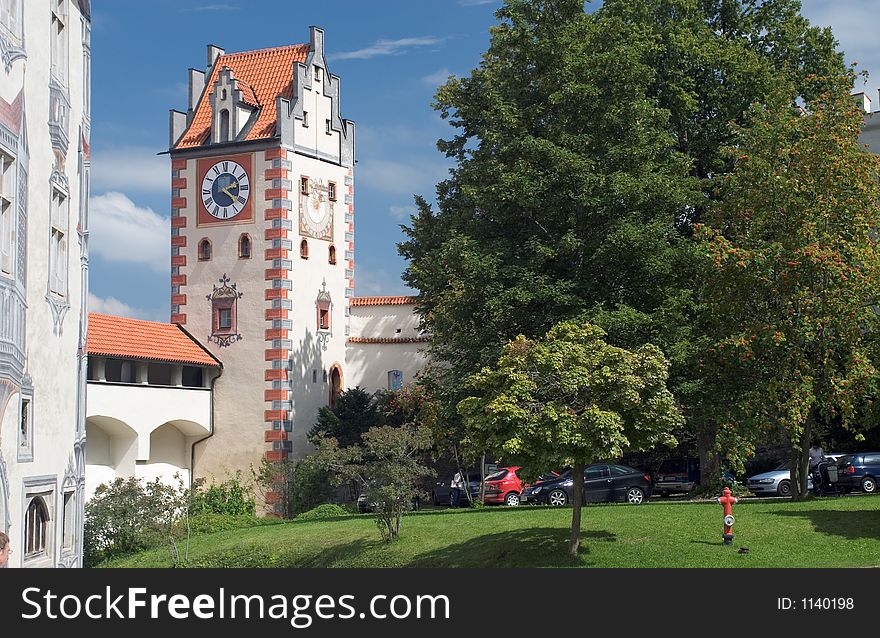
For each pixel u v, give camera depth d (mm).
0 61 14906
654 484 52312
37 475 17047
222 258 54594
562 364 26047
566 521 31672
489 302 36188
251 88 56406
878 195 34688
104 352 45844
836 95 37469
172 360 50031
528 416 25750
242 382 53625
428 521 35125
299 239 54656
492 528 32125
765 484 47031
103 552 39750
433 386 45656
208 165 55094
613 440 25172
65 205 18609
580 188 37000
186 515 43281
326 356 56281
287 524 41875
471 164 40219
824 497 35625
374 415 53938
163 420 49625
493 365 36812
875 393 34219
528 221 39125
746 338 34000
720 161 42781
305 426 54375
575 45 38125
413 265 47656
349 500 54250
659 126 39500
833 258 33125
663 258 36750
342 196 57875
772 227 35844
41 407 17312
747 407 35219
